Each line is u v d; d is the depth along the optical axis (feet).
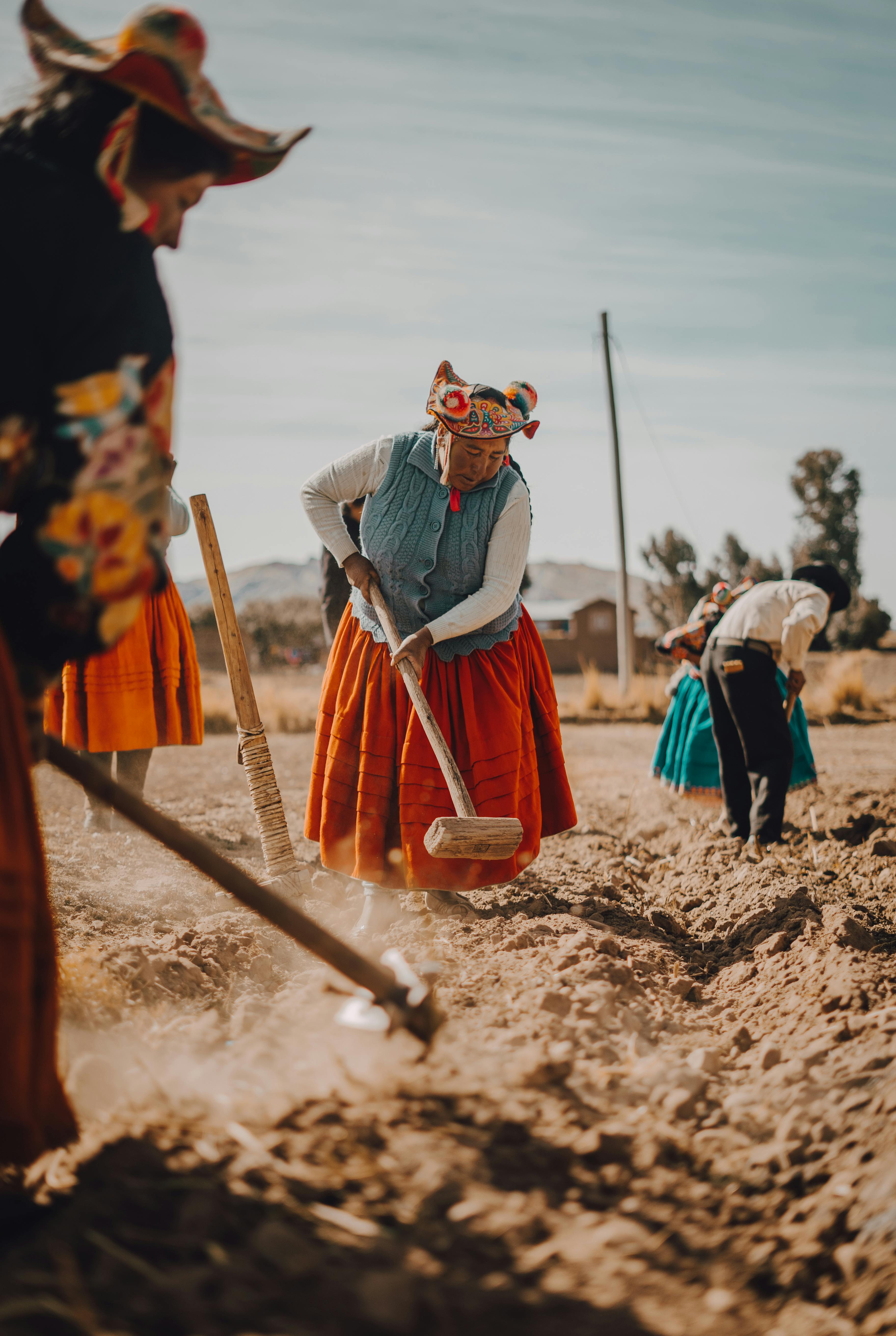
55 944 6.91
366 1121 7.49
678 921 17.07
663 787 31.71
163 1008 11.02
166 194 7.39
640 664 126.11
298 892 15.67
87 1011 10.25
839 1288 6.58
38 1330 5.50
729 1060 10.55
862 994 11.13
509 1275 6.16
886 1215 6.97
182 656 19.48
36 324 6.86
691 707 25.22
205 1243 6.20
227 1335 5.57
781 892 16.34
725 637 22.15
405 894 16.74
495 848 11.75
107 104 7.07
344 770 14.35
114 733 18.78
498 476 14.35
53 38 7.25
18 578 7.08
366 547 14.55
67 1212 6.48
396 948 13.33
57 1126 6.98
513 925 14.52
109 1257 6.02
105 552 7.07
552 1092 8.54
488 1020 10.30
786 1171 7.88
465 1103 7.91
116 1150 7.09
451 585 14.37
